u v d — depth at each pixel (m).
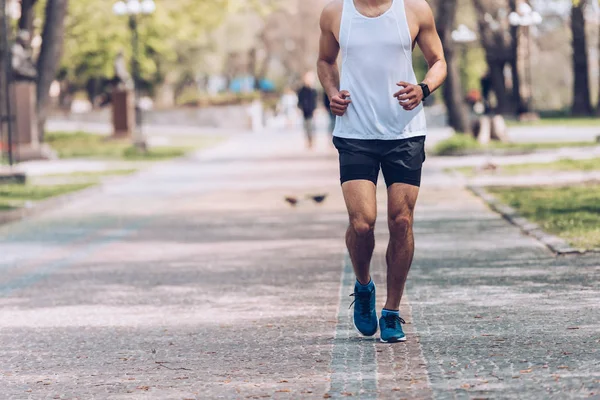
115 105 61.31
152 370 8.29
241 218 20.48
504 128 41.41
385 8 8.63
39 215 22.78
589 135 48.38
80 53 62.56
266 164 38.84
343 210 21.41
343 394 7.25
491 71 75.44
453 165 32.81
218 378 7.93
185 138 67.38
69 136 63.47
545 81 102.56
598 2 23.64
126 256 15.61
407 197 8.66
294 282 12.61
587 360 7.88
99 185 29.36
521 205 19.94
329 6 8.78
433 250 14.83
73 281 13.37
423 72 77.81
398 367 7.96
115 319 10.62
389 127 8.57
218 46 90.94
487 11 72.88
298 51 117.44
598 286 11.29
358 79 8.59
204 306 11.19
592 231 15.54
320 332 9.52
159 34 62.22
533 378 7.39
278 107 97.88
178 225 19.67
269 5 59.75
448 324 9.54
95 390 7.72
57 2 45.50
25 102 43.06
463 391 7.11
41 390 7.79
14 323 10.61
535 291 11.14
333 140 8.76
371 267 13.58
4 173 30.33
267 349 8.88
